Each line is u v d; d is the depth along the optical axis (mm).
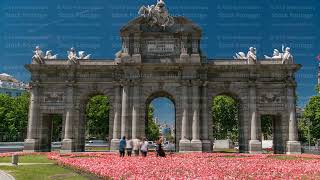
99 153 55531
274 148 65625
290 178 25391
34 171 31938
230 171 28766
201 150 60625
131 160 38188
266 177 25359
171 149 69750
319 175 27891
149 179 23578
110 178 25875
